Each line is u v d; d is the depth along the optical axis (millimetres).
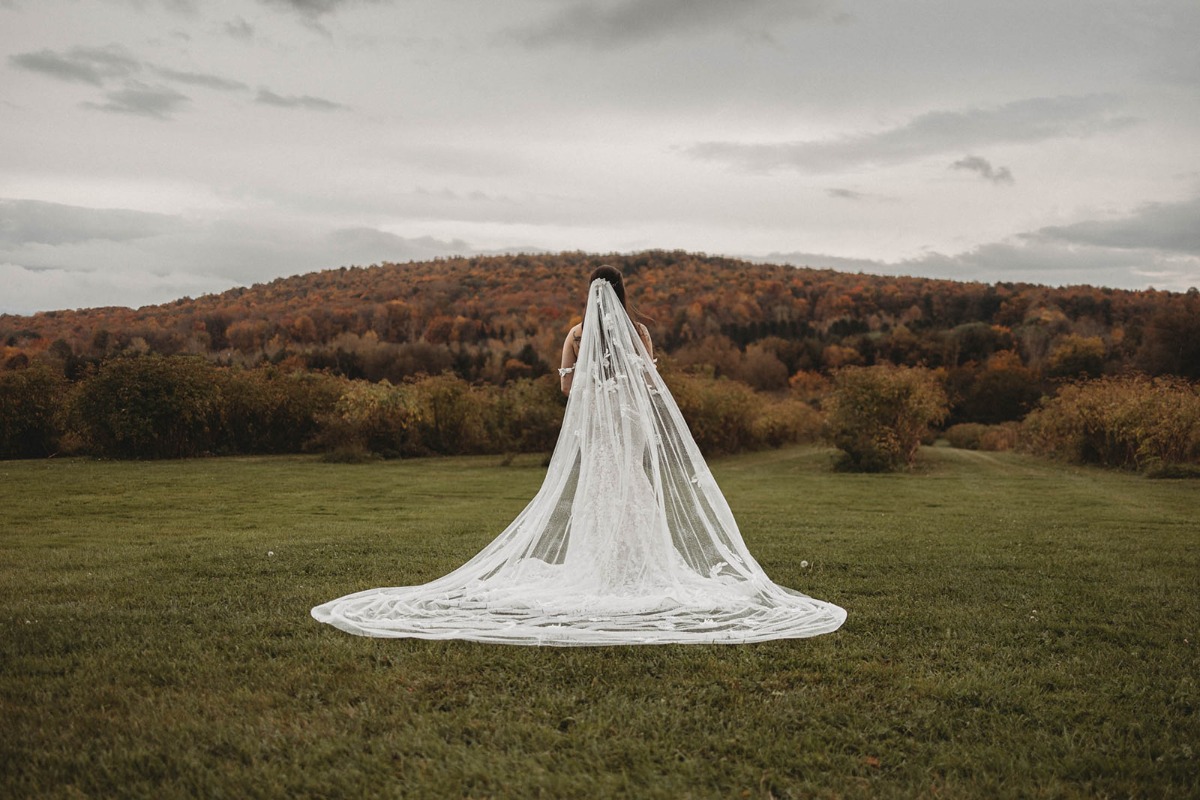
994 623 4703
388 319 65188
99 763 2773
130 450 23391
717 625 4418
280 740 2988
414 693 3471
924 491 15703
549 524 5051
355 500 13289
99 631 4379
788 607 4812
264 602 5137
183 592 5496
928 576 6316
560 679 3648
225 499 13195
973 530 9492
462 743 2988
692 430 27688
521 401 26219
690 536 5012
